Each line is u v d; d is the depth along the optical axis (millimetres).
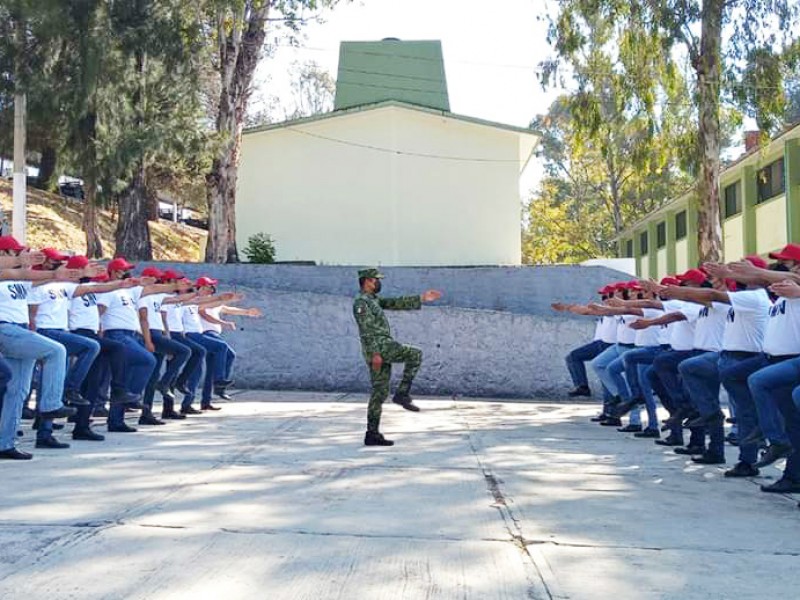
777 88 21312
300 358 17703
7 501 6344
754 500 7012
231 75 24141
